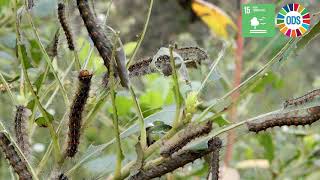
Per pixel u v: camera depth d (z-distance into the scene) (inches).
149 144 38.3
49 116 37.6
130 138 46.9
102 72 39.3
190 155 37.2
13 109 39.5
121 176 37.6
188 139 36.9
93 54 41.9
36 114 40.4
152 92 49.1
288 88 82.8
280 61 37.8
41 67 42.8
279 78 57.4
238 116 50.8
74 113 37.2
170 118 39.5
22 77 41.9
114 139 39.4
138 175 37.2
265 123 37.1
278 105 37.5
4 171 44.4
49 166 39.0
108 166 41.2
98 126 48.8
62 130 38.5
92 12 36.4
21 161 37.5
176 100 37.1
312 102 36.9
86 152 38.9
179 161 37.1
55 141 37.8
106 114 51.6
